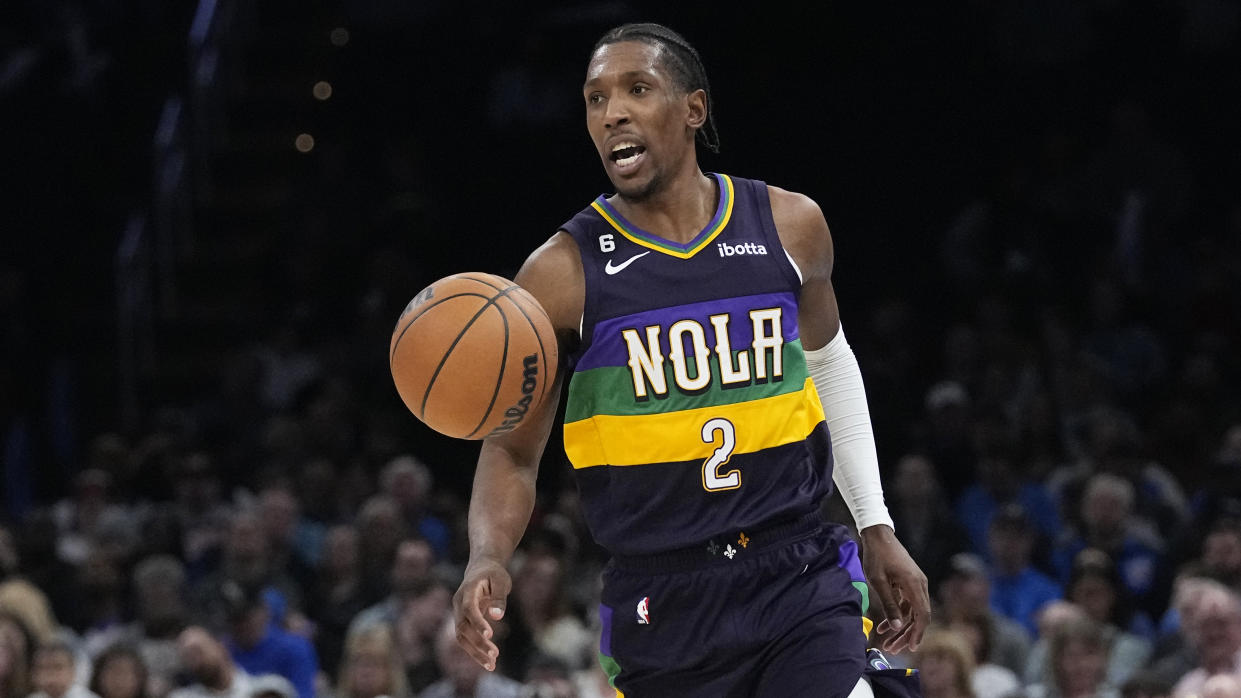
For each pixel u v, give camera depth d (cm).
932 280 2412
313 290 2450
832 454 654
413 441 2181
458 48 2708
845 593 629
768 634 618
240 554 1645
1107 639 1435
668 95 627
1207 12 2573
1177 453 1919
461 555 1730
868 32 2603
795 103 2558
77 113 2592
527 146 2556
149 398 2405
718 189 648
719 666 625
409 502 1816
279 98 2780
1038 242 2358
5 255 2483
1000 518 1612
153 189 2538
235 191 2725
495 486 628
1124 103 2470
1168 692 1256
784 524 625
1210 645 1326
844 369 679
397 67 2719
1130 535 1652
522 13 2694
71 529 1956
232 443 2216
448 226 2536
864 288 2455
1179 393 2048
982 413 1961
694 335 619
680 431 616
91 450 2183
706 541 618
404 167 2553
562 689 1338
